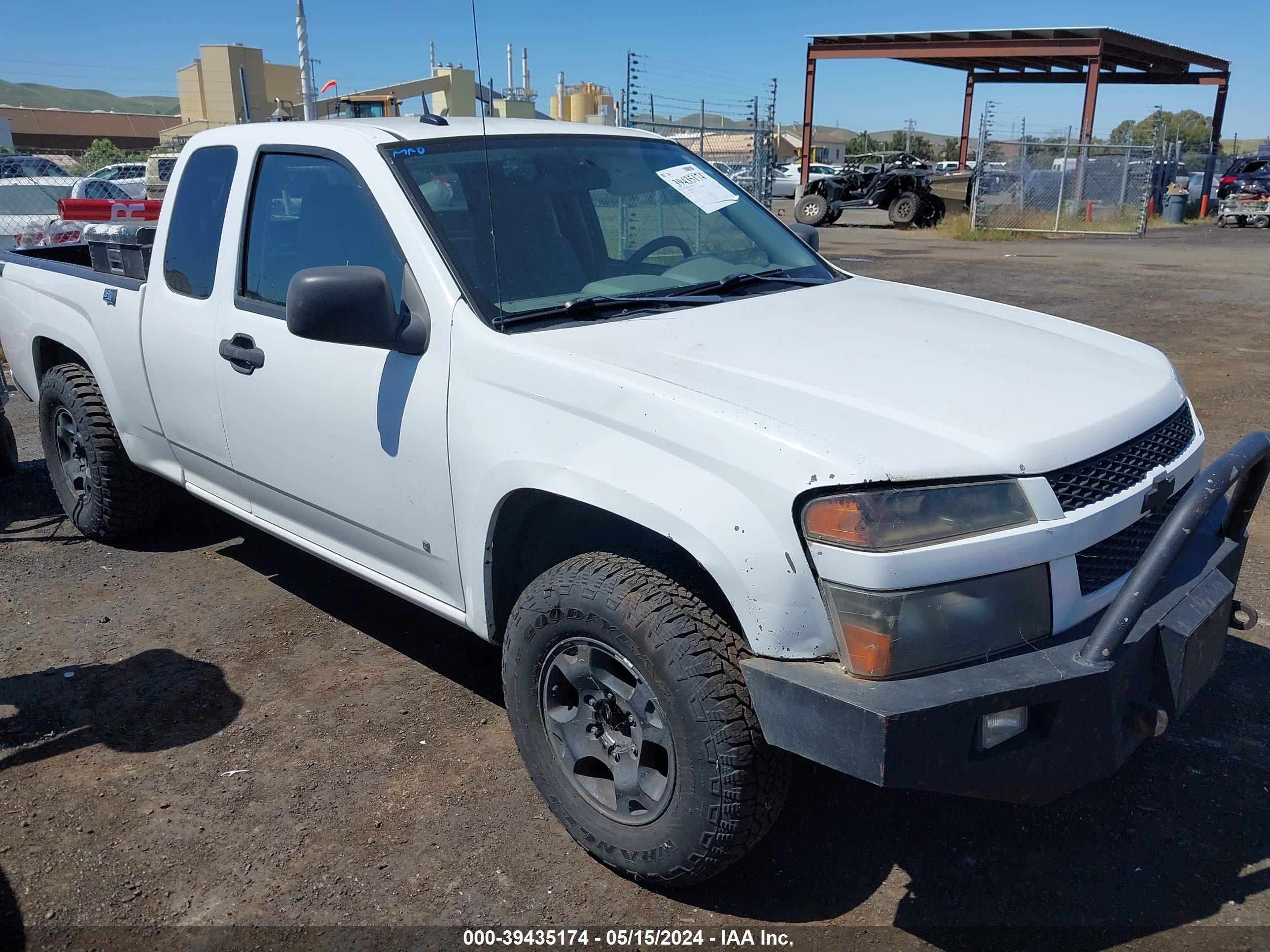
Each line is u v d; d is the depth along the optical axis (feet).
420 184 10.23
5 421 19.33
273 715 11.38
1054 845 9.08
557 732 8.88
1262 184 86.07
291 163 11.41
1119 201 81.35
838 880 8.71
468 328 9.25
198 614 13.88
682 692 7.59
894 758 6.67
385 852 9.12
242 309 11.74
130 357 13.83
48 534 16.92
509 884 8.72
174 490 17.48
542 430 8.53
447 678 12.16
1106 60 93.30
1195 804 9.57
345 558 11.48
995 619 7.18
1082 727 7.30
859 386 8.13
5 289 17.10
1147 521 8.31
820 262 12.74
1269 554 14.94
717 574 7.37
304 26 38.68
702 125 55.52
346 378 10.28
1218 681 11.64
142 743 10.87
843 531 6.89
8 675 12.32
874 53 89.45
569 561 8.54
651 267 11.09
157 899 8.61
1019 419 7.74
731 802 7.61
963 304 11.58
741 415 7.45
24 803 9.91
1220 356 28.68
